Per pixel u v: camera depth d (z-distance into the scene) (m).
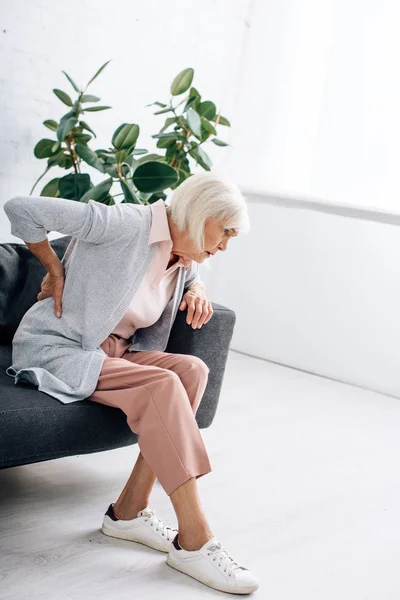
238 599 1.98
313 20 4.68
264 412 3.61
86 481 2.55
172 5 4.27
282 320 4.62
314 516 2.57
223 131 4.82
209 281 4.84
